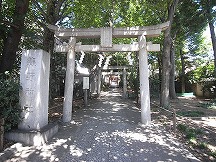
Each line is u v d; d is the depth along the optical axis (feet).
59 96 62.18
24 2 23.26
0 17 21.27
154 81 63.26
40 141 17.79
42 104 20.08
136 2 42.34
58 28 27.66
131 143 18.58
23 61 19.62
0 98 16.85
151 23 50.37
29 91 19.27
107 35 26.58
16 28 22.94
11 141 17.61
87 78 46.47
